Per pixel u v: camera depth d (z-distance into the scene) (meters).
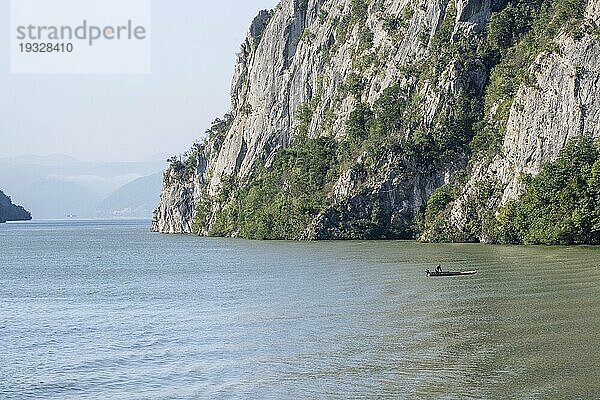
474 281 97.06
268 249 183.88
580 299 80.50
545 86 179.12
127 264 153.88
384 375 55.41
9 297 100.69
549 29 189.38
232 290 100.50
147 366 60.16
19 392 54.72
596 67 173.00
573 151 164.25
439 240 190.62
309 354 61.88
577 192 158.50
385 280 102.06
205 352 63.78
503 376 53.91
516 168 180.75
